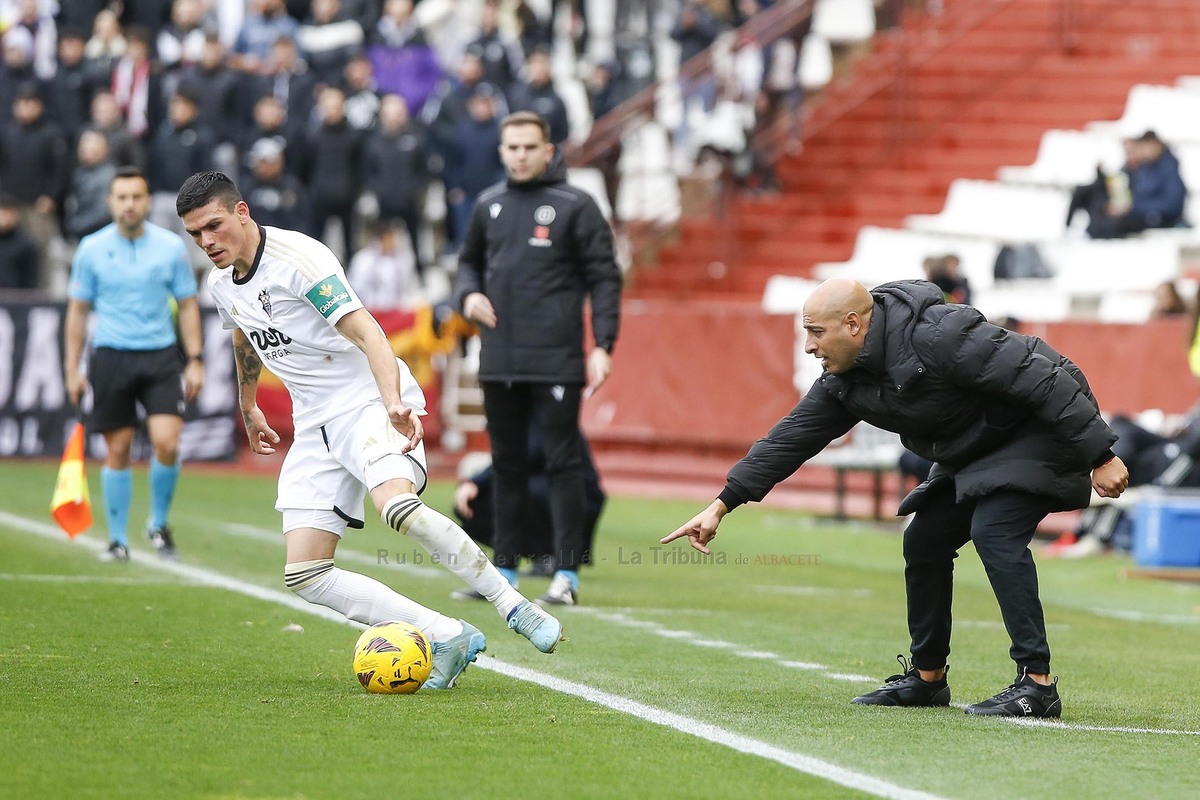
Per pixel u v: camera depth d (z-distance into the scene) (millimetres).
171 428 32844
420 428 19141
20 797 14477
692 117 67188
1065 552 43406
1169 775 16500
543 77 63906
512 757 16578
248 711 18438
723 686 21312
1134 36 71875
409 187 62656
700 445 56500
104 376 32562
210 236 19375
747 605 30797
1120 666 24812
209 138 62750
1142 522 39188
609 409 59062
